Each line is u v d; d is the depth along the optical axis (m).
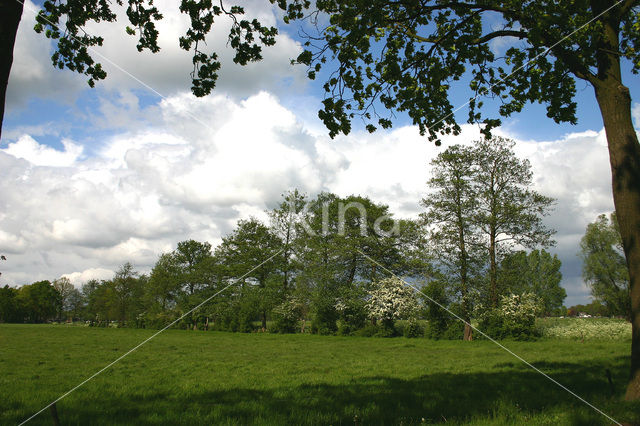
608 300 42.69
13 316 88.69
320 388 10.75
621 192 7.46
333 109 9.10
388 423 7.01
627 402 7.02
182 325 51.03
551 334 32.25
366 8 8.49
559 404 8.10
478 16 9.93
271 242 45.66
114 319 63.09
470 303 32.38
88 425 6.98
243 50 8.64
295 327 42.62
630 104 7.82
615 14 8.06
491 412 7.73
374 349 24.58
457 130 10.81
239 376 13.57
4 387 11.19
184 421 7.11
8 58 4.16
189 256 59.34
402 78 9.90
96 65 8.70
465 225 32.34
